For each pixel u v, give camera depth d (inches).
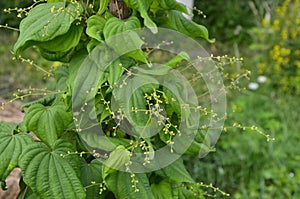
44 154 42.4
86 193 43.9
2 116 95.7
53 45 42.4
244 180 87.6
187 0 70.1
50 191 41.4
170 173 44.6
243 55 154.9
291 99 118.1
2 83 130.0
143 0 41.8
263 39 145.9
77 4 43.0
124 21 42.3
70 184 41.8
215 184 85.0
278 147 93.3
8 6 167.2
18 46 41.3
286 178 86.9
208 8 177.5
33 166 41.6
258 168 89.9
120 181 42.3
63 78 47.6
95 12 44.1
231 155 90.3
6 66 139.7
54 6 42.9
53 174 41.8
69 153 42.4
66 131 45.8
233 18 175.5
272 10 149.6
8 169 42.0
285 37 142.3
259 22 152.6
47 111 43.4
